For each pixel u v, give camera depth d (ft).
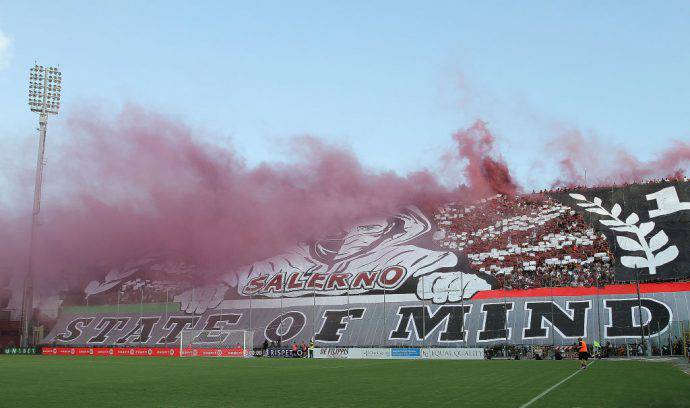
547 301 301.84
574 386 94.84
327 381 112.06
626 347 244.63
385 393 86.28
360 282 359.66
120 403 75.36
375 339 307.58
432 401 74.84
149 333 367.25
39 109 362.12
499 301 311.47
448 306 318.24
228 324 355.15
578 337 271.49
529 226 372.58
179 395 85.20
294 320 342.23
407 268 360.28
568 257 337.52
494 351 250.98
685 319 265.75
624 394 81.15
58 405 73.56
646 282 301.63
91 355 299.58
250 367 170.71
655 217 354.74
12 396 85.05
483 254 357.00
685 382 101.19
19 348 331.77
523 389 90.43
